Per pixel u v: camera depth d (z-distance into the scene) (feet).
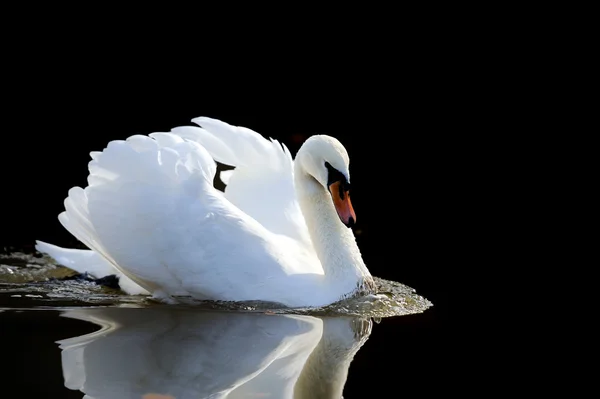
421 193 61.62
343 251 42.04
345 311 40.55
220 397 30.09
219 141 45.98
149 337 35.91
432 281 46.55
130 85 71.20
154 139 43.19
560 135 68.44
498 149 67.15
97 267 44.52
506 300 43.45
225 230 40.47
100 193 41.16
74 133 65.72
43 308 39.81
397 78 74.33
